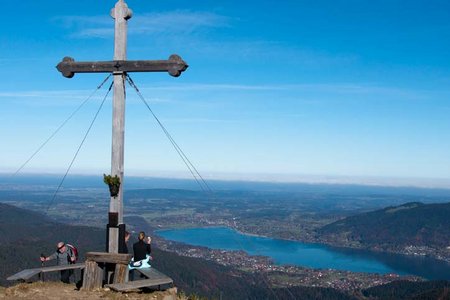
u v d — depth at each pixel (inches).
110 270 498.3
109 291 478.6
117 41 516.4
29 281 532.4
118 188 506.3
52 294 477.4
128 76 519.8
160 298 470.9
